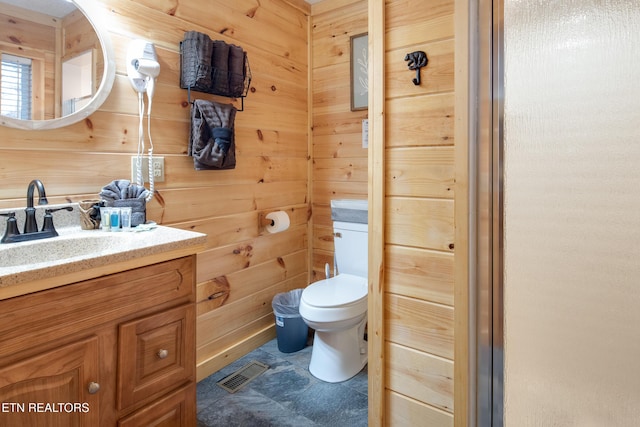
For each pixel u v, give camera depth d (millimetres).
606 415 866
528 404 957
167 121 1774
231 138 1931
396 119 1219
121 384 1070
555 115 874
